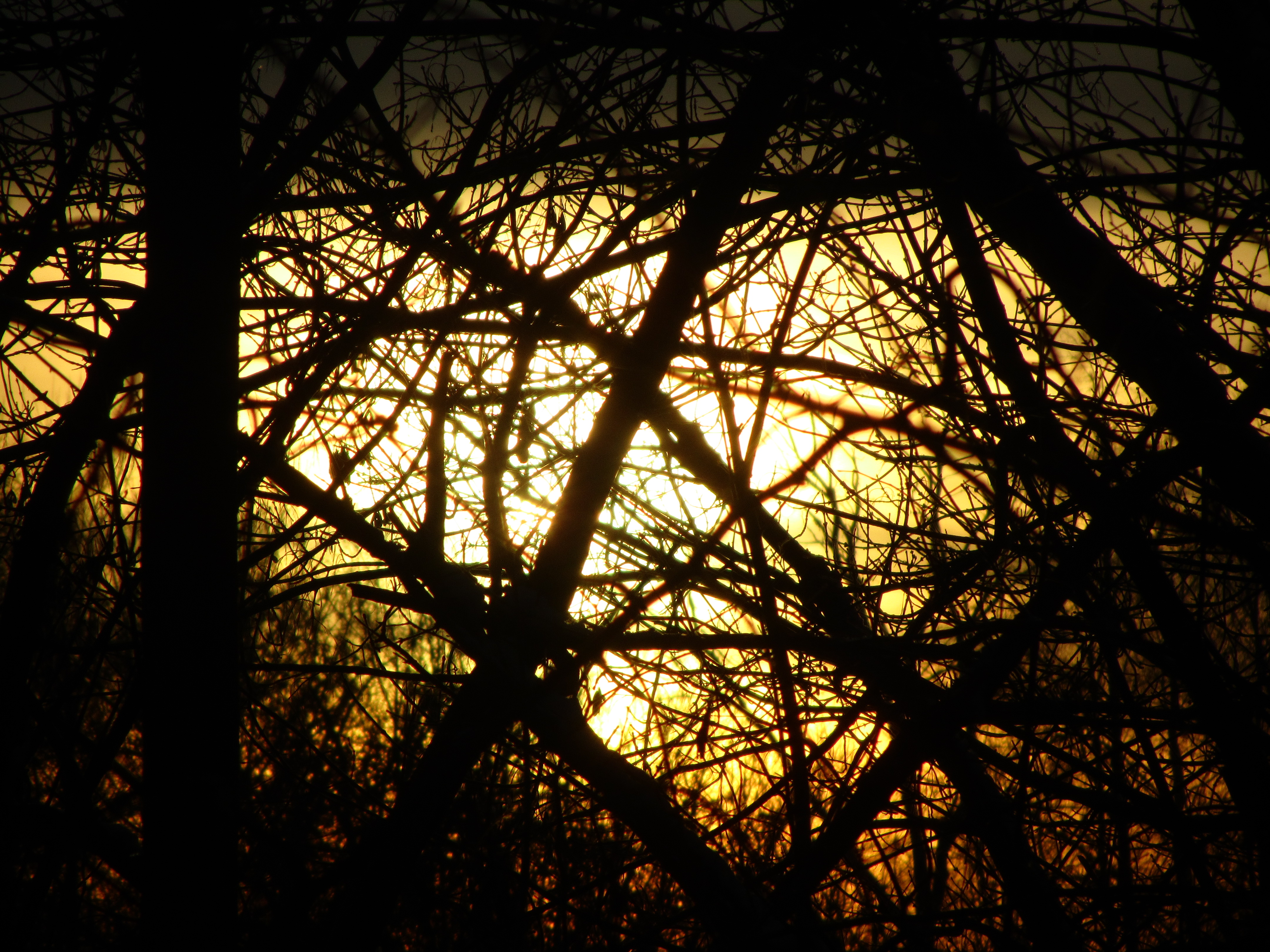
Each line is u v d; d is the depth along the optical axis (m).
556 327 2.87
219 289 2.64
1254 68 2.91
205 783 2.54
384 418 3.02
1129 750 3.14
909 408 2.56
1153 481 2.63
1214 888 2.88
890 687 2.83
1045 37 2.84
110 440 2.95
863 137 2.88
